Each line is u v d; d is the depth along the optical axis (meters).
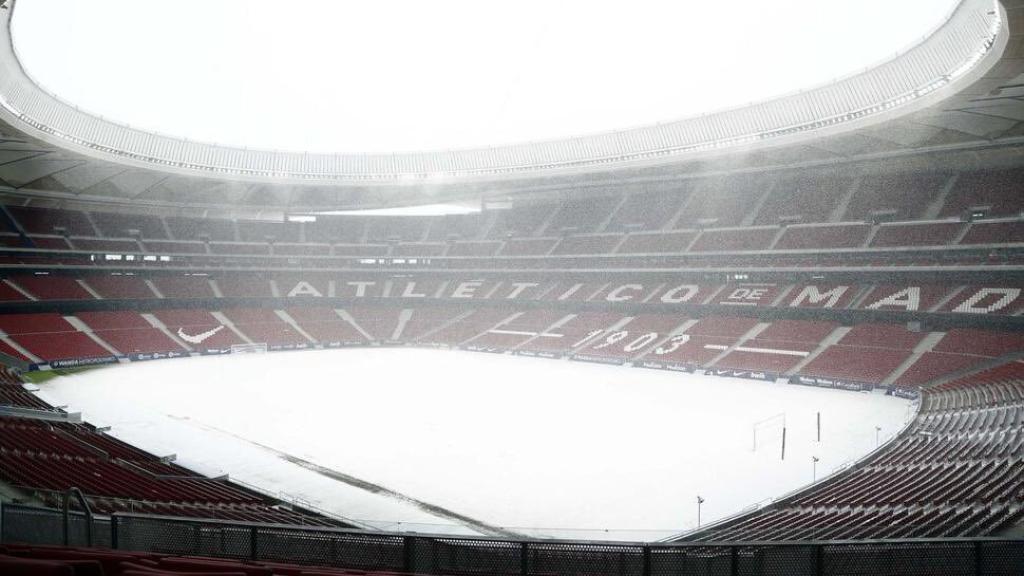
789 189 64.50
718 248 62.38
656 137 58.91
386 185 70.75
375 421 36.19
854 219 57.56
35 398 34.81
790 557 7.52
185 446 30.42
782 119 50.78
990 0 29.22
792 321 56.75
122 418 35.84
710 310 61.66
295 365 57.47
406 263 78.38
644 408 40.09
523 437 32.88
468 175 68.19
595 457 29.30
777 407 40.38
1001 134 46.06
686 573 7.86
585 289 71.12
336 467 27.56
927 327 49.66
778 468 27.56
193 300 70.06
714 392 45.59
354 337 71.25
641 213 72.31
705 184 69.75
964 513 15.62
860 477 23.52
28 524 8.57
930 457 24.55
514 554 8.15
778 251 58.50
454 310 76.31
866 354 48.81
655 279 68.38
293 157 68.00
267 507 19.67
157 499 17.05
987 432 26.62
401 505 22.94
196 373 52.44
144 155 59.75
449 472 26.97
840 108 46.78
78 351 55.78
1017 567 7.16
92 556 6.50
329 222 82.12
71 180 62.09
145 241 70.19
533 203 80.56
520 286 75.50
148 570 5.01
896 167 57.78
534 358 62.62
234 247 75.31
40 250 62.66
